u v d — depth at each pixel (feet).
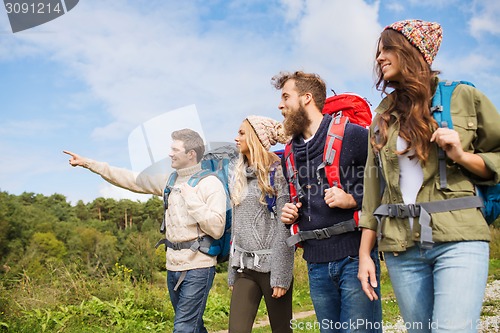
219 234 12.67
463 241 7.25
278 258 11.39
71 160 13.67
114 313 28.02
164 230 13.64
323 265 10.23
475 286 7.07
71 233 190.39
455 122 7.45
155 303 30.09
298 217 10.58
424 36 7.82
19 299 27.45
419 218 7.50
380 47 8.19
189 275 12.85
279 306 11.89
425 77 7.71
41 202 248.73
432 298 7.77
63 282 31.68
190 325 12.87
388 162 8.04
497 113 7.43
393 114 8.05
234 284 12.23
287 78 11.02
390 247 7.95
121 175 13.71
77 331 24.68
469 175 7.47
